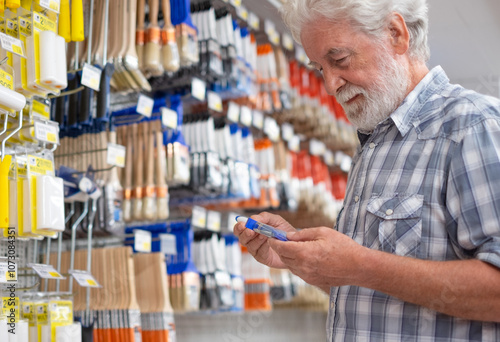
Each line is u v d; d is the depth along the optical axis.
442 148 1.36
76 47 2.20
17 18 1.73
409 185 1.38
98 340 2.38
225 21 3.12
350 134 4.53
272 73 3.65
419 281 1.24
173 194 3.06
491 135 1.30
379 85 1.45
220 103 3.17
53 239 2.59
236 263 3.41
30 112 1.83
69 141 2.58
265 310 3.69
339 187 4.79
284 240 1.37
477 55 3.93
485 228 1.25
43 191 1.69
